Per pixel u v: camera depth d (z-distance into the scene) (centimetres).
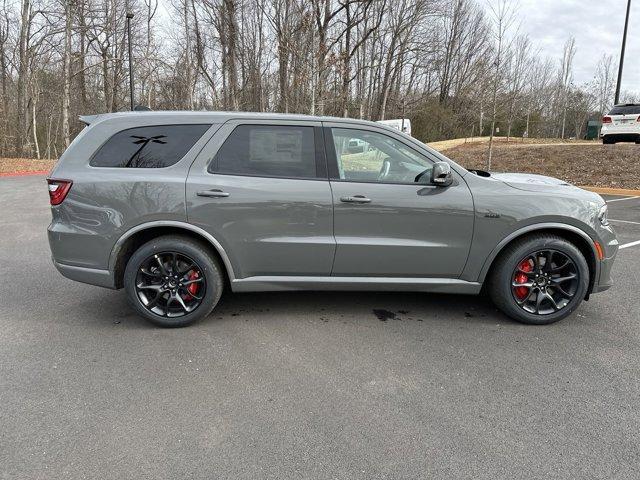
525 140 2850
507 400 287
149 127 384
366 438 250
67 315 419
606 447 244
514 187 391
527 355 346
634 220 905
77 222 377
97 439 247
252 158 382
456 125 4381
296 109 1706
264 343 365
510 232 384
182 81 3288
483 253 388
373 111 3662
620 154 1551
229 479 220
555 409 278
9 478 218
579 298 395
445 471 225
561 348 358
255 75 2938
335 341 368
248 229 377
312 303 451
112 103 3562
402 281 395
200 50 3162
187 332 384
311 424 262
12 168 2162
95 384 302
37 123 4116
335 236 381
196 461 232
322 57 1591
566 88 4028
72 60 3189
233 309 435
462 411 275
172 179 372
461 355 346
